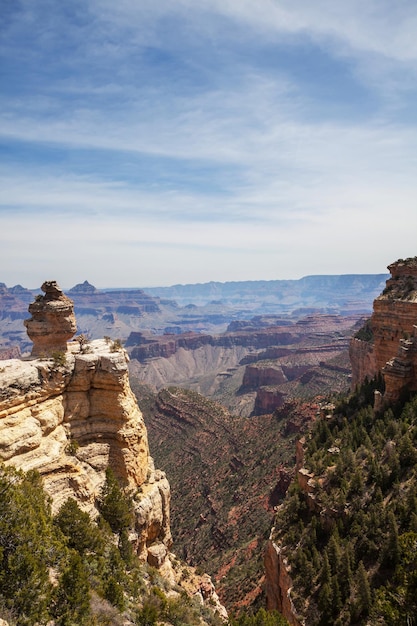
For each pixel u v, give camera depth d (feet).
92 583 88.12
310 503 158.30
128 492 132.26
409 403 170.71
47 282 139.03
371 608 106.93
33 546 78.95
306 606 122.72
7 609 66.54
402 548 111.65
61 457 119.55
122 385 134.41
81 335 158.92
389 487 140.36
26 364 122.31
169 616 102.94
